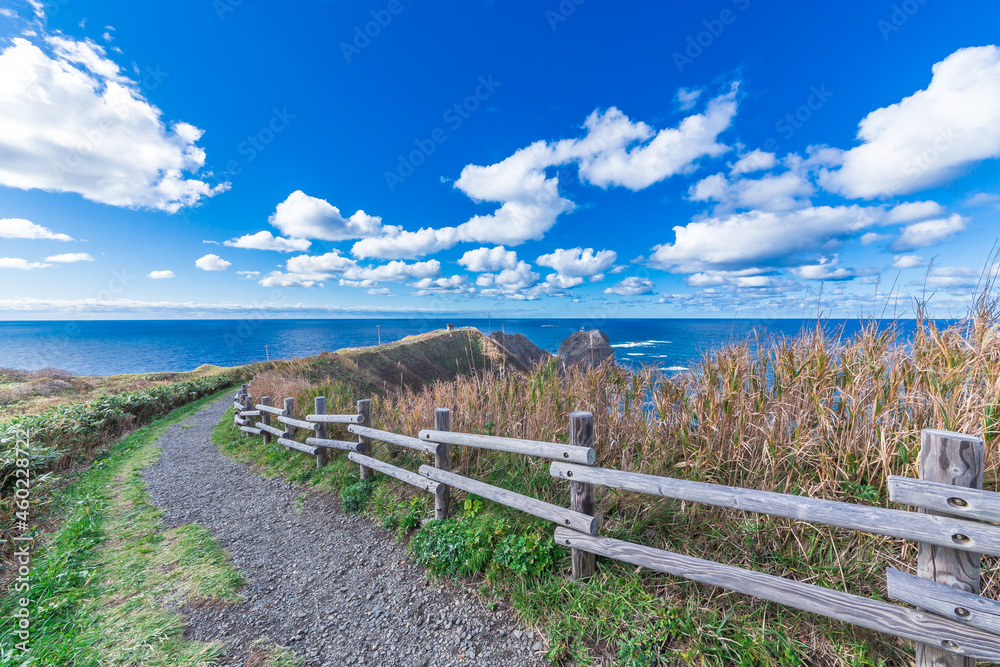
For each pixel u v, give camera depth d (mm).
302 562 3605
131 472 6992
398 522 3990
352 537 3965
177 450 8727
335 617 2838
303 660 2455
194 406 15703
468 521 3520
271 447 7492
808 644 1951
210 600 3084
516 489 3756
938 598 1526
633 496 3107
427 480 3912
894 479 1608
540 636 2416
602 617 2330
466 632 2553
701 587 2381
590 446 2637
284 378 14391
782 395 3045
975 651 1453
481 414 4938
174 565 3631
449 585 3018
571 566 2799
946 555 1553
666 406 3508
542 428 3992
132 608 2971
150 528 4488
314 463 6105
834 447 2744
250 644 2602
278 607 2988
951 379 2477
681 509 2814
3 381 21172
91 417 9703
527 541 2996
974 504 1424
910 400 2514
